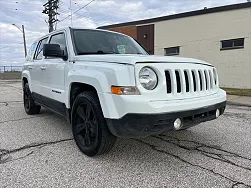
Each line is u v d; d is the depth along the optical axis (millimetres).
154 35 15328
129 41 4344
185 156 3090
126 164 2836
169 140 3717
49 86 4164
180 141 3678
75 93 3350
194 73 2951
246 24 11961
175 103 2559
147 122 2393
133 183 2404
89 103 2896
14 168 2703
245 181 2438
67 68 3447
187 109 2623
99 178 2500
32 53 5492
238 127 4574
